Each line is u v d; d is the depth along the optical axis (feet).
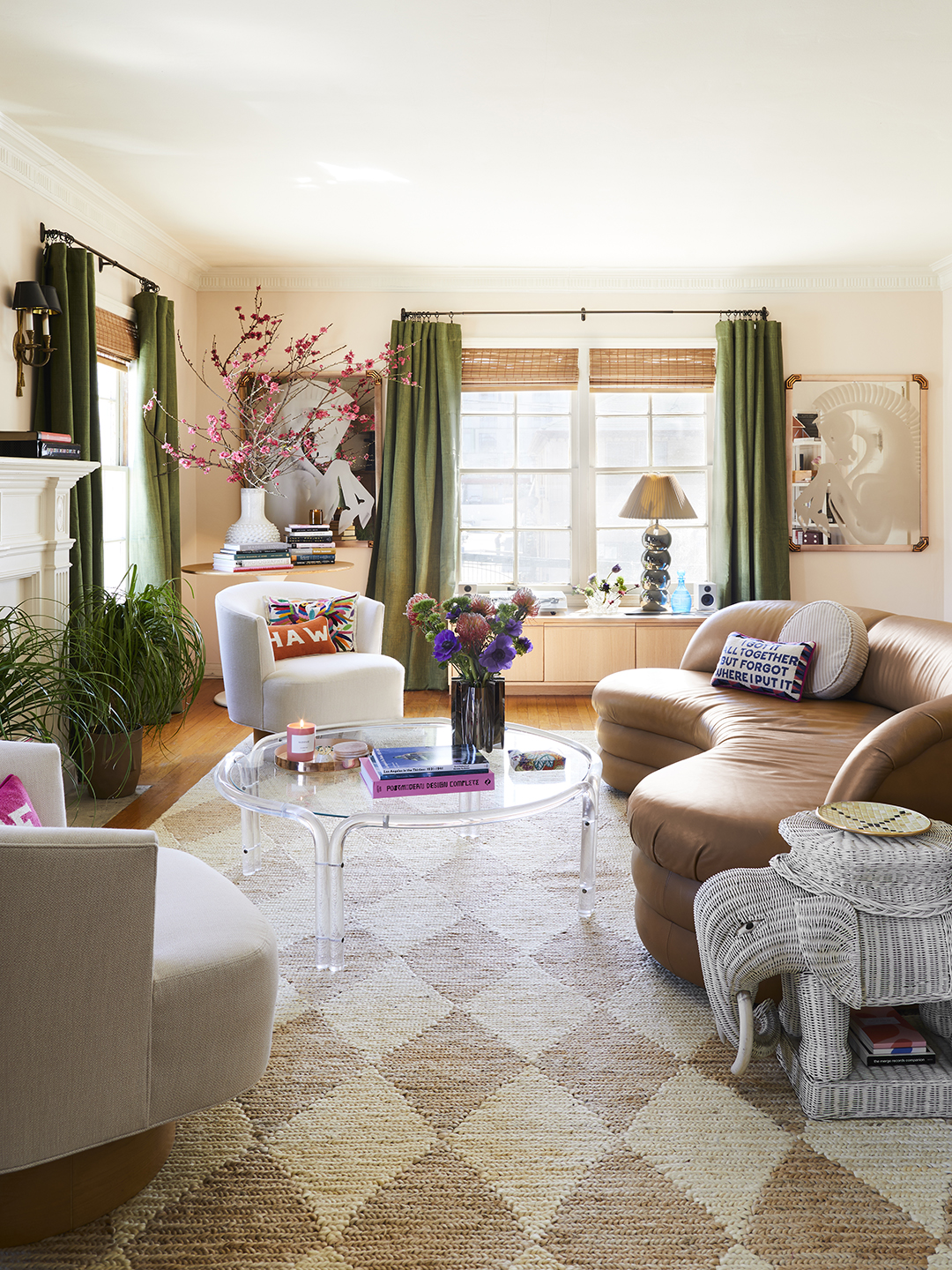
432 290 19.94
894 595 20.38
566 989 7.84
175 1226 5.14
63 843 4.46
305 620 14.79
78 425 13.74
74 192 14.03
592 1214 5.25
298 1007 7.51
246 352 19.93
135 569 12.94
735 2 9.11
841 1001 5.98
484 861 10.73
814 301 20.04
